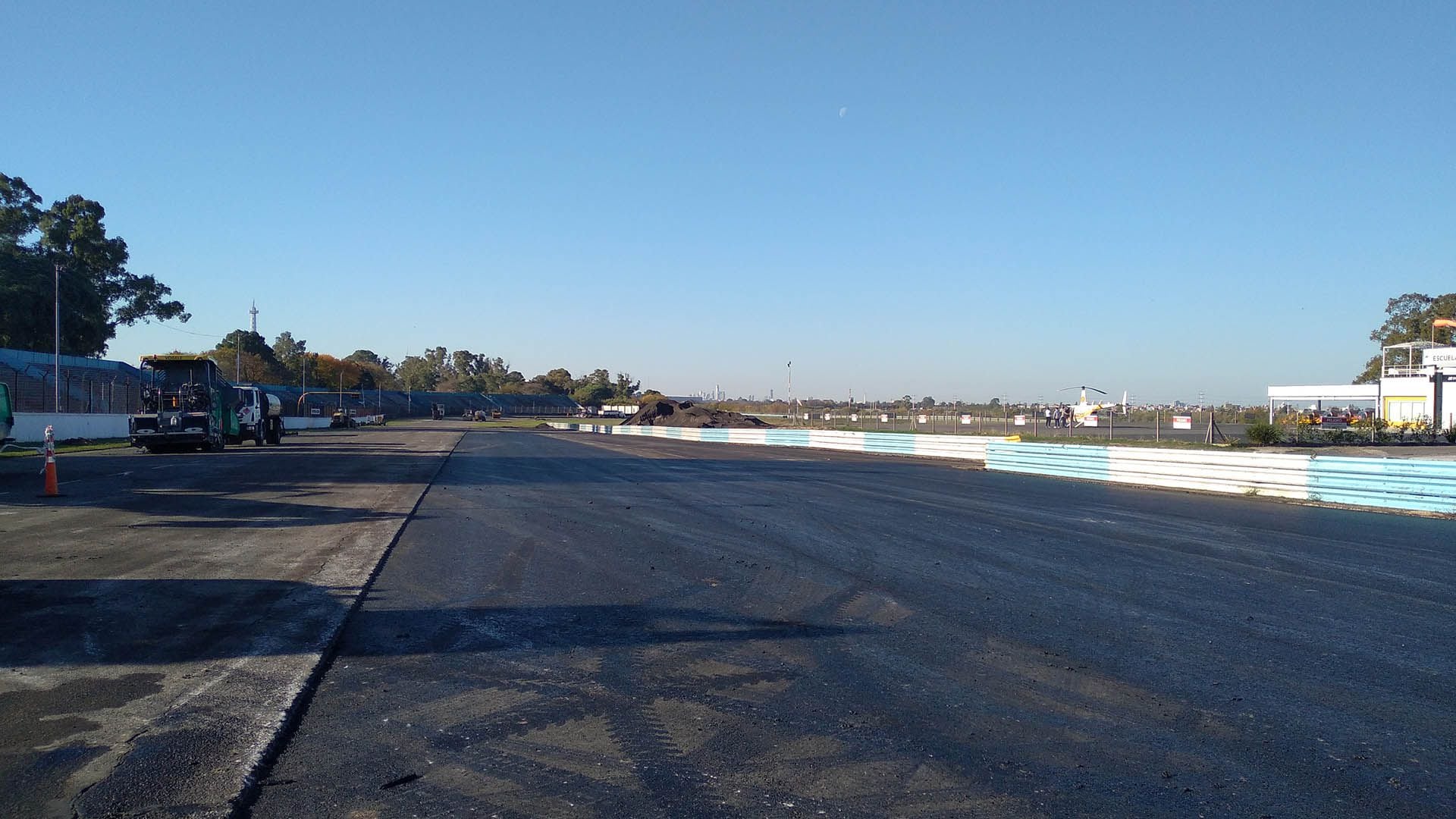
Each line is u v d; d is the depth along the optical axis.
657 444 44.53
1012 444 23.94
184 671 5.91
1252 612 7.73
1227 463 17.70
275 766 4.48
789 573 9.45
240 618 7.33
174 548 10.79
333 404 91.25
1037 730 4.97
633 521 13.61
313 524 13.04
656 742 4.79
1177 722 5.11
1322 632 7.05
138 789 4.16
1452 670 6.09
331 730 4.96
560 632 7.04
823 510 14.94
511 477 22.00
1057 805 4.05
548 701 5.43
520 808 4.01
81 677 5.78
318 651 6.38
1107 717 5.18
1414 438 38.06
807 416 73.00
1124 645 6.68
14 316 50.66
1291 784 4.29
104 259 62.47
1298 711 5.29
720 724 5.05
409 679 5.86
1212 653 6.48
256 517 13.77
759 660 6.29
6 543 11.09
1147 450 19.45
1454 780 4.35
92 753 4.57
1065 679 5.87
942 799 4.11
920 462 28.92
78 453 30.19
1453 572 9.56
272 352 101.56
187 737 4.78
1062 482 20.58
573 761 4.53
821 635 6.94
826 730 4.96
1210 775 4.39
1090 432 48.50
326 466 25.23
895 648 6.61
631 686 5.73
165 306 66.12
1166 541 11.59
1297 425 41.66
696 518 13.96
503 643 6.71
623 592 8.52
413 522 13.43
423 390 164.75
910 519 13.76
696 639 6.82
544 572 9.50
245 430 37.16
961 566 9.81
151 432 29.48
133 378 48.66
